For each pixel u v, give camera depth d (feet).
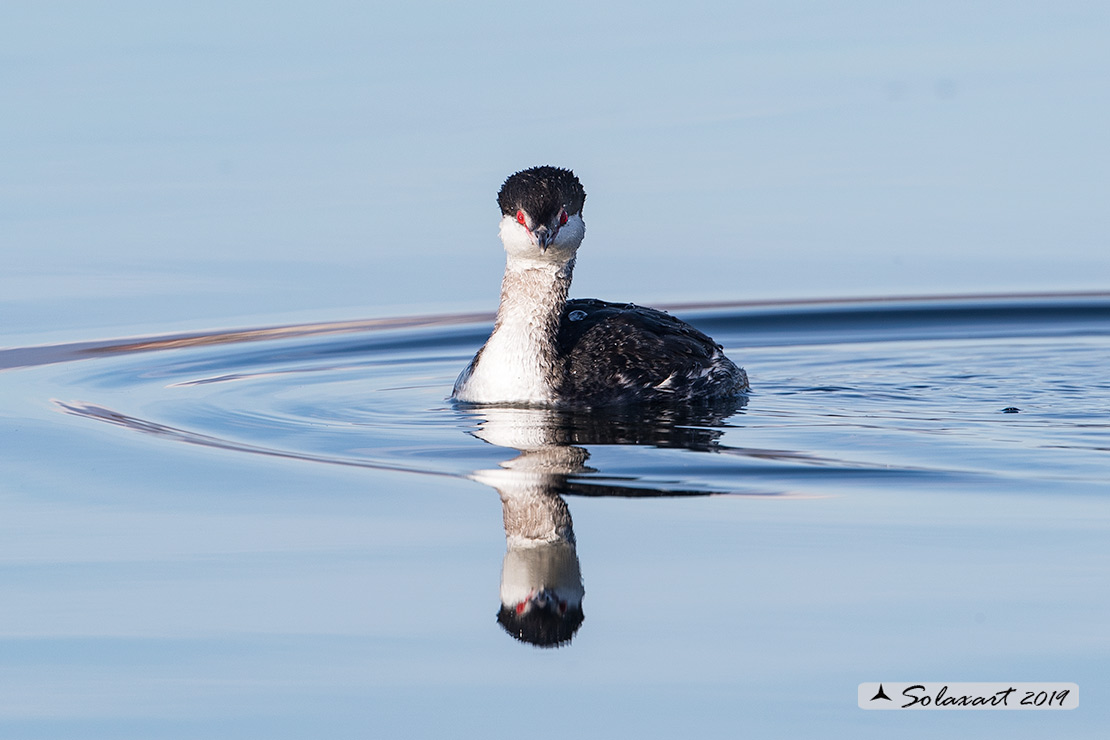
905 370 53.11
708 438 41.01
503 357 46.68
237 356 55.16
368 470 37.68
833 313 63.57
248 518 33.65
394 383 50.60
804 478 36.35
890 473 36.78
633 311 50.16
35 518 33.83
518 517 33.45
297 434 41.98
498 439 41.09
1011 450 39.22
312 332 59.52
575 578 29.63
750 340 59.67
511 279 46.91
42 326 58.70
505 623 27.71
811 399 47.50
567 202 46.26
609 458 38.58
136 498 35.29
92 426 42.98
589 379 46.19
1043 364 54.08
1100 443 40.16
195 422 43.70
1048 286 66.44
